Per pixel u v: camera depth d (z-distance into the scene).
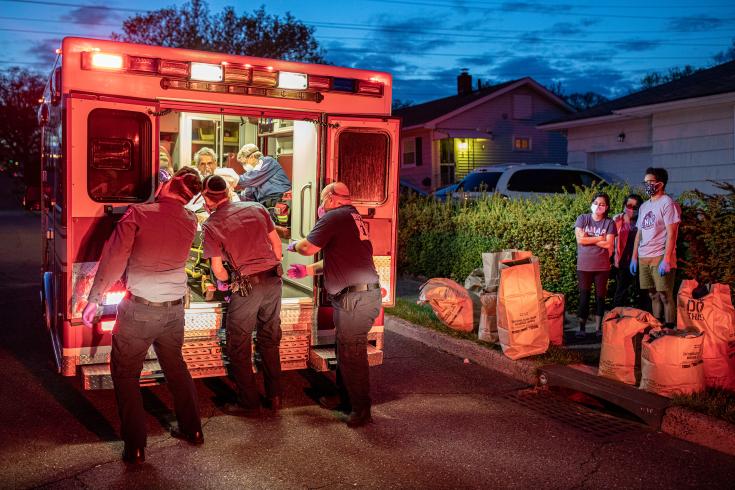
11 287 10.93
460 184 14.27
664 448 4.75
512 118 26.52
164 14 31.44
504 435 4.96
